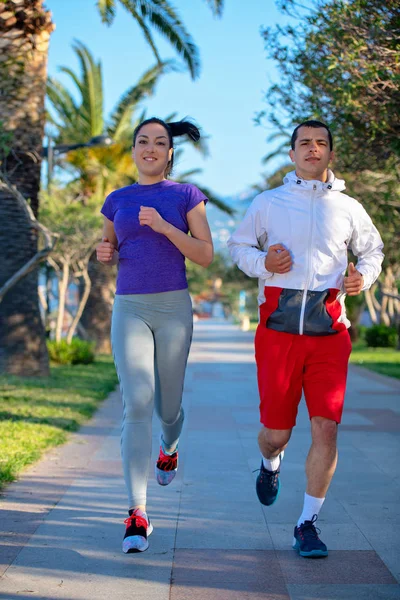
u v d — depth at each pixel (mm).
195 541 4047
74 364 17609
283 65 9836
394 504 4891
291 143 3982
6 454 6121
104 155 22125
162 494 5141
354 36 8516
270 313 3824
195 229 4016
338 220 3818
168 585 3379
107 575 3496
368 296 33500
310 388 3824
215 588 3344
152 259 3900
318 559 3752
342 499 5027
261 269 3791
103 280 23188
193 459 6434
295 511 4691
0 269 12375
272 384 3842
